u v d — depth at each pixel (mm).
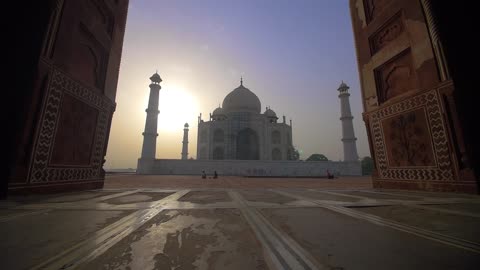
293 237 2229
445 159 6293
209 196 5625
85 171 7113
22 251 1788
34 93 5090
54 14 5523
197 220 2930
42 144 5371
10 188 4613
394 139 8078
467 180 5738
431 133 6707
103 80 8133
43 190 5406
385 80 8711
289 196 5699
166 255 1751
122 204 4172
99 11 7812
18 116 4547
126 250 1845
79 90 6719
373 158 9078
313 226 2650
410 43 7473
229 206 4031
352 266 1564
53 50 5570
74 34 6438
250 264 1598
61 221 2787
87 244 1976
